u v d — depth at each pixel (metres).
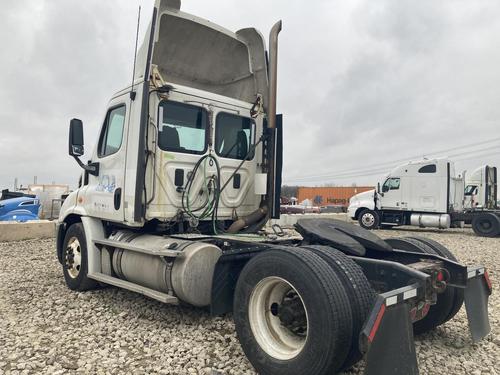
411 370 2.73
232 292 3.92
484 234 16.80
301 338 3.26
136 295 5.52
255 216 5.58
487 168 22.17
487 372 3.38
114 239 5.28
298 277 3.01
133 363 3.47
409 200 18.48
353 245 3.73
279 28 5.56
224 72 6.11
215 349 3.75
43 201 18.02
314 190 43.34
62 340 3.97
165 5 5.03
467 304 3.65
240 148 5.63
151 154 4.78
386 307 2.69
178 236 4.66
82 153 5.63
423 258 3.94
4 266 7.73
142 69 4.88
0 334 4.14
